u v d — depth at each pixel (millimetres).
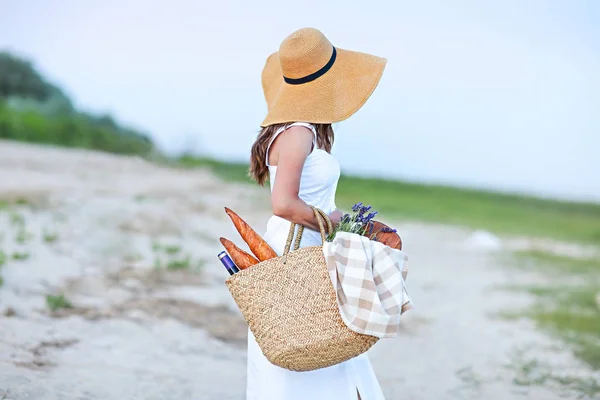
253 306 2998
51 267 7113
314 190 3211
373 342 2982
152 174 15375
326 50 3230
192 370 5039
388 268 3006
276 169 3225
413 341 6484
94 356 5023
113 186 12727
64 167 14305
